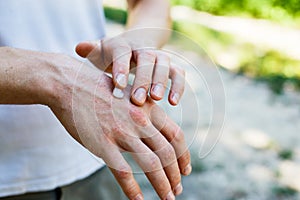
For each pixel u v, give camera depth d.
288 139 1.85
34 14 0.51
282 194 1.50
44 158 0.53
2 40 0.50
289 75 2.59
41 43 0.53
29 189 0.53
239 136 1.85
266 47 3.08
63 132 0.53
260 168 1.63
